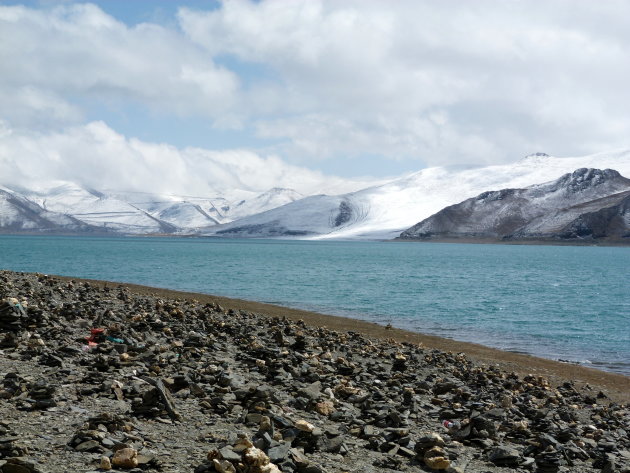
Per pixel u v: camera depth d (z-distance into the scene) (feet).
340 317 150.92
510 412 57.62
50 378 43.73
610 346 138.10
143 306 106.22
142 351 58.85
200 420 38.01
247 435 34.60
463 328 157.38
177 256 591.37
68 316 78.74
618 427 61.46
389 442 39.40
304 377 57.06
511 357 110.32
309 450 35.68
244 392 43.98
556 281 373.40
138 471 27.91
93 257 507.30
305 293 235.20
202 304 143.13
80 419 34.88
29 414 34.86
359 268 452.76
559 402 71.97
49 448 29.37
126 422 34.32
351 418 44.78
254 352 65.67
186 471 28.68
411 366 81.66
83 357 52.49
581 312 207.92
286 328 101.04
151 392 38.52
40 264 374.84
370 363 75.82
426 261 635.25
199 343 68.23
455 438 44.98
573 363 112.16
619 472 42.45
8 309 61.52
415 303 215.10
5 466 25.98
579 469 43.14
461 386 69.36
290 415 42.32
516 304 227.40
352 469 33.47
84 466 27.63
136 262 442.50
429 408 54.34
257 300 199.41
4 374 43.98
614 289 316.40
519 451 44.11
